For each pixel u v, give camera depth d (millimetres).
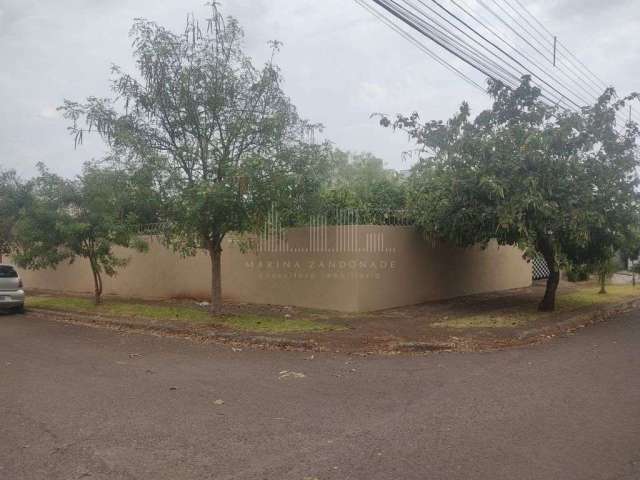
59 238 13477
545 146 10703
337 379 6949
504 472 4086
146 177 10328
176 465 4250
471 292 15820
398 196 14258
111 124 10500
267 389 6469
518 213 10461
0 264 14469
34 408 5734
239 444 4680
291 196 10344
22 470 4164
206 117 10414
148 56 10141
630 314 13195
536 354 8445
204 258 14883
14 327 11992
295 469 4164
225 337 9781
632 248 12664
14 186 17797
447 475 4035
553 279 12367
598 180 11109
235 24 10391
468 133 11602
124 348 9219
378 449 4547
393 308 12781
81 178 13227
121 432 4984
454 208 11609
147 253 16469
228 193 9648
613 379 6848
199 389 6477
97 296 14180
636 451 4484
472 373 7223
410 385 6625
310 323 10688
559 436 4832
